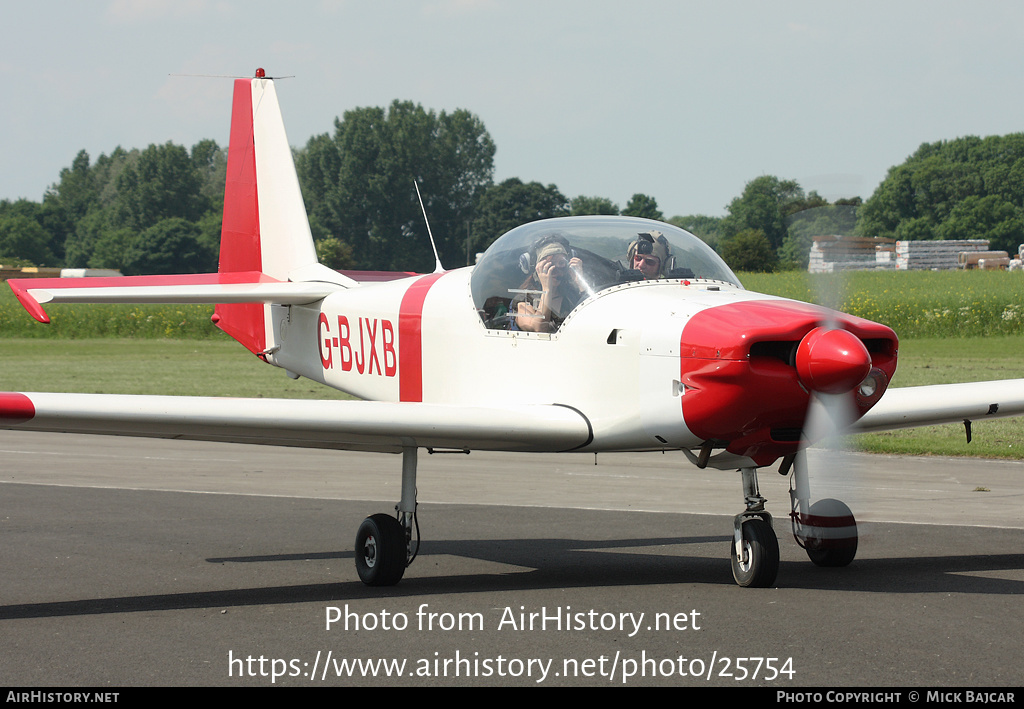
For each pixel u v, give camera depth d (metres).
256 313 17.41
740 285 11.49
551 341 11.33
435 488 17.69
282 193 17.78
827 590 10.32
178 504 15.97
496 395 12.03
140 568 11.65
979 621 9.06
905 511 15.00
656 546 12.95
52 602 10.08
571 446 11.17
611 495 16.89
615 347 10.64
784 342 9.70
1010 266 115.00
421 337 13.27
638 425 10.49
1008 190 177.25
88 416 9.57
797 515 11.25
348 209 176.75
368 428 10.32
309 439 10.88
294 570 11.60
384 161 175.12
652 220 12.00
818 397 9.72
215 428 10.13
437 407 10.73
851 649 8.23
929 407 12.19
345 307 15.07
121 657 8.26
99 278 16.38
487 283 12.23
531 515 15.12
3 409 9.26
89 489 17.41
